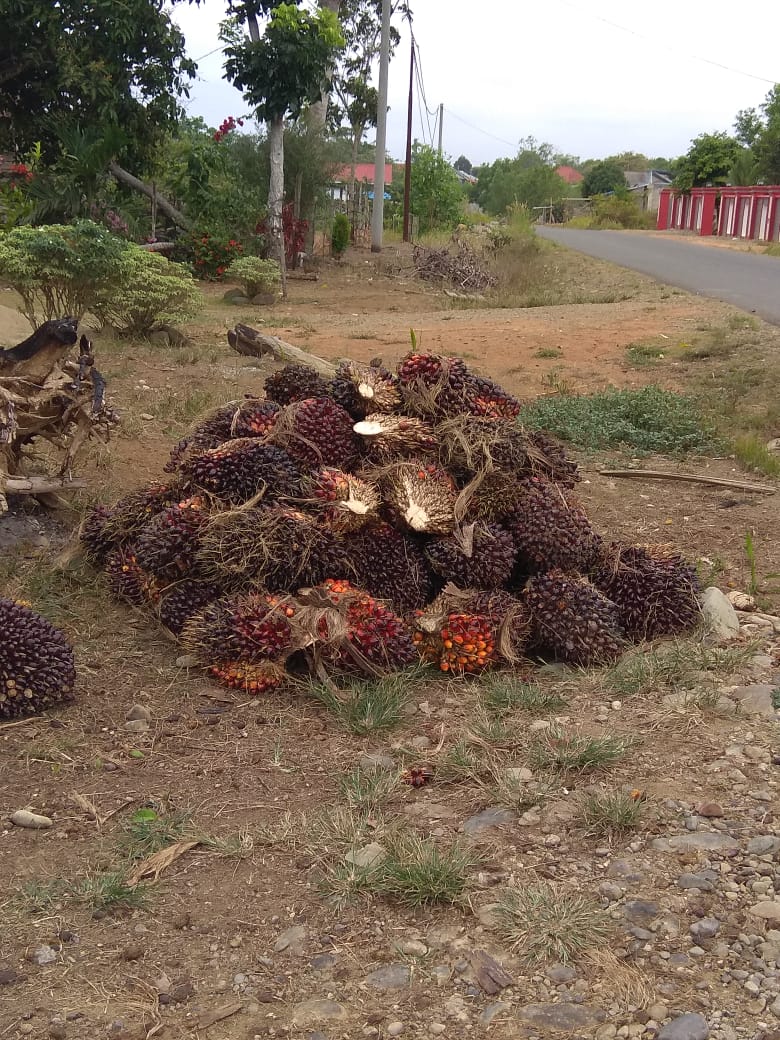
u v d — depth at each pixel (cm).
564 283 2441
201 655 421
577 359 1233
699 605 471
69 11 2000
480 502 466
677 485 735
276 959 253
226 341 1280
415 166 4028
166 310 1195
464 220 4222
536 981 244
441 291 2211
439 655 427
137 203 2183
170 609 435
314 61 2081
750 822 309
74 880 284
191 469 454
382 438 474
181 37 2134
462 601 433
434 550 450
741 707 388
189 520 434
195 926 265
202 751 359
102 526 506
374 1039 227
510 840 303
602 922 262
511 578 471
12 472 557
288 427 471
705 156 6081
